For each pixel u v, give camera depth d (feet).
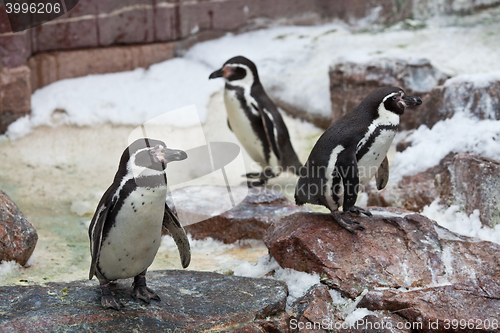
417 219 14.10
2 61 26.81
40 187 23.11
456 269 12.85
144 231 10.56
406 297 11.91
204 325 11.06
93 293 11.91
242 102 23.03
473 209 16.34
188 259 12.18
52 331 10.28
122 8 32.27
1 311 10.91
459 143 19.51
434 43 33.04
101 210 10.34
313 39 35.50
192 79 31.96
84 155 26.91
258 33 37.11
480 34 33.65
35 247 16.90
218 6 35.76
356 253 13.26
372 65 27.32
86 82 31.37
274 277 14.17
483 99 20.44
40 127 27.94
